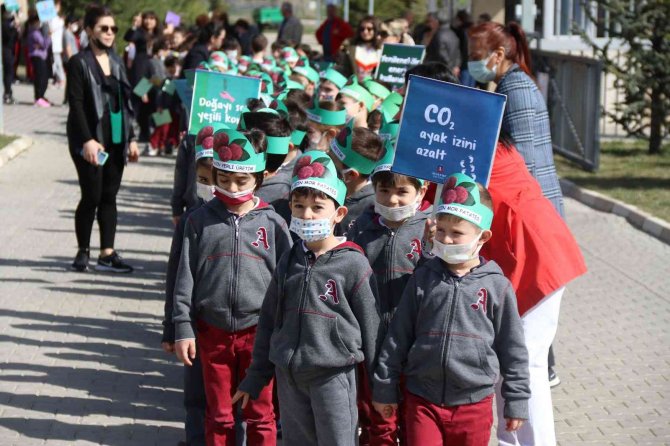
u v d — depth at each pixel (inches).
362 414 248.4
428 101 233.9
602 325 397.4
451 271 220.1
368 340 221.5
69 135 451.8
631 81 764.0
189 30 1169.4
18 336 372.8
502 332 219.3
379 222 243.4
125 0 1612.9
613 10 759.1
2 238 531.8
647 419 307.0
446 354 215.8
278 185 296.0
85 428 293.1
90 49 448.8
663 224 541.0
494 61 277.4
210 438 252.5
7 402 309.9
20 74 1460.4
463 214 213.8
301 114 326.3
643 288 448.5
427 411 219.0
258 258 250.4
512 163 255.8
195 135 335.6
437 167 234.8
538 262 247.0
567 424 304.0
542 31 903.7
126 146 461.7
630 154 793.6
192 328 247.4
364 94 347.6
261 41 733.9
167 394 323.0
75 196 652.7
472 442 219.1
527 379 218.1
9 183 691.4
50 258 492.7
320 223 219.6
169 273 262.5
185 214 263.7
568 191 658.2
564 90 757.3
